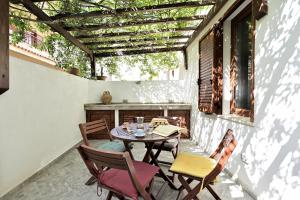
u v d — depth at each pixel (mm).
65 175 2730
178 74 6398
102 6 3045
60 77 3566
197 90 4195
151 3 3293
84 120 4789
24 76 2545
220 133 3002
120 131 2375
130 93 5430
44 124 3012
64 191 2289
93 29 3537
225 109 3047
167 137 2064
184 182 1867
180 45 5148
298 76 1514
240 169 2383
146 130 2379
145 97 5438
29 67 2652
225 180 2523
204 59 3607
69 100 3963
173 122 3158
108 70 5957
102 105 4785
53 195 2203
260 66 2016
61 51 5055
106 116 4809
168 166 3020
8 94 2254
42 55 5719
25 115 2557
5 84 1824
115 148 2559
